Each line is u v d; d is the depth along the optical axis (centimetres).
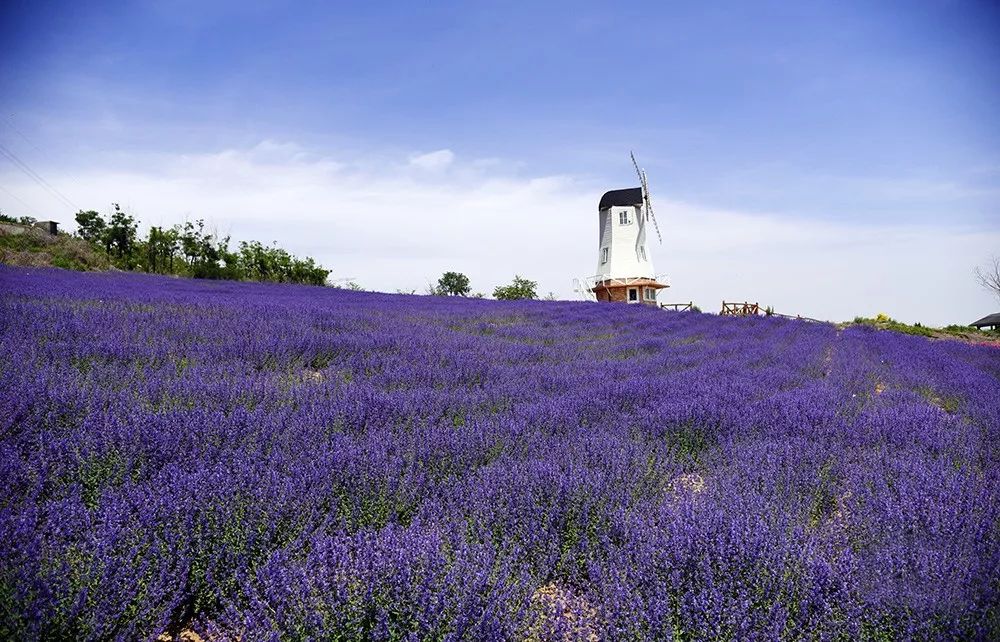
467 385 657
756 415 550
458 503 318
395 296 2331
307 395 510
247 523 265
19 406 366
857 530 302
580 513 307
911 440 488
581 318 1719
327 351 734
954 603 225
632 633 217
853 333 1933
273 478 303
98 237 3148
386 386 617
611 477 349
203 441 370
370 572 225
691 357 1026
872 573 246
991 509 316
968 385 842
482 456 405
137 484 311
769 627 217
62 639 207
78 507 265
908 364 1111
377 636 210
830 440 490
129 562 228
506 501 315
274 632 201
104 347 587
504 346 995
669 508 310
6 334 593
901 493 341
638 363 915
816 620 223
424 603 218
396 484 328
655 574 244
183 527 255
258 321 875
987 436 503
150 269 3083
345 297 2033
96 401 410
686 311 2398
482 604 223
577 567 279
